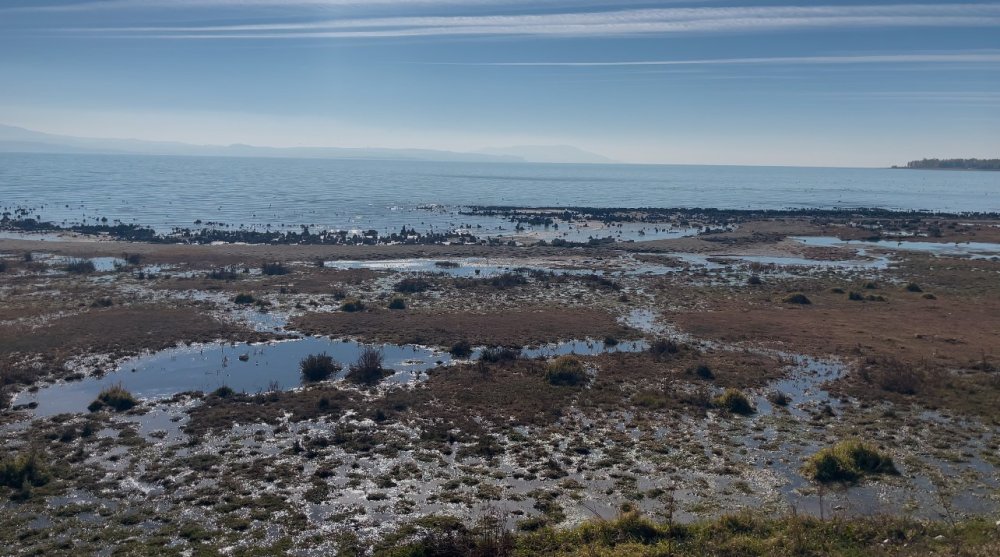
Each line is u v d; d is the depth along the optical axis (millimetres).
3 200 126562
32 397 27562
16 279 53250
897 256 73375
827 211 126875
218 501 19219
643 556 15688
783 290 54062
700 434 24688
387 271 61656
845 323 42750
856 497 19906
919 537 16641
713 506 19328
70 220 97312
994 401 27797
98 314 41844
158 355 34062
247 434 24094
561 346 37219
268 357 34156
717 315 45156
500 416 26188
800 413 26938
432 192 182875
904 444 23719
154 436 23750
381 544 17094
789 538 16562
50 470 20797
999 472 21469
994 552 14961
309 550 16781
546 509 19062
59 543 16828
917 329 41125
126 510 18625
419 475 21094
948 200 174500
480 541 16312
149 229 85562
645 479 21078
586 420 25969
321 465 21703
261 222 102375
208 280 54656
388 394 28516
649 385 30125
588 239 88750
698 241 85438
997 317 44531
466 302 48312
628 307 47594
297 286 52906
